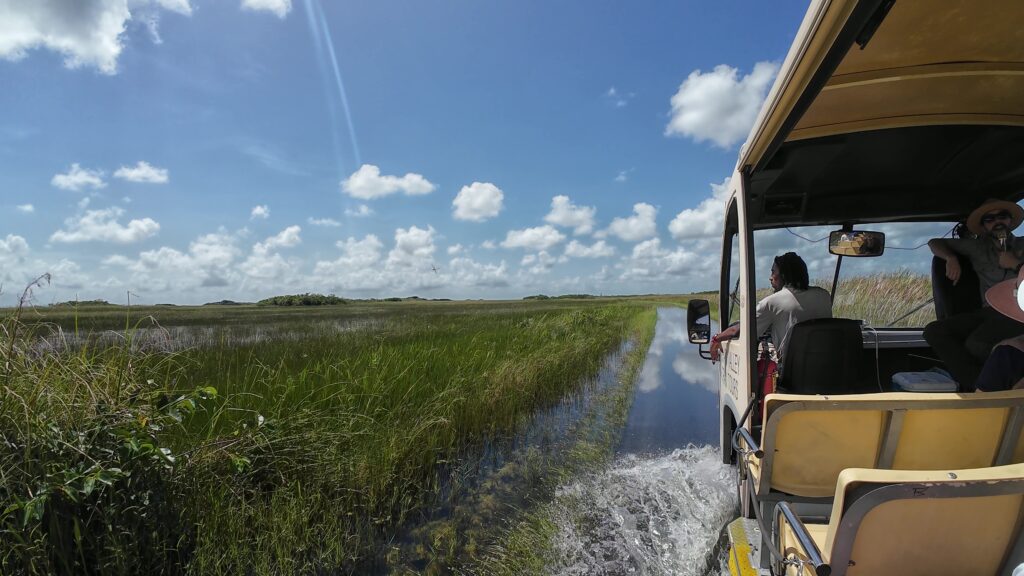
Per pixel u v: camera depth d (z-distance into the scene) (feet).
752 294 10.91
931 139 11.45
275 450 15.03
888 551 5.36
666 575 11.32
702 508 14.38
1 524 9.20
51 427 10.32
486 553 12.76
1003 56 7.86
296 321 70.79
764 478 7.87
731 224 14.67
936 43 7.55
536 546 12.73
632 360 41.93
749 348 10.73
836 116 10.19
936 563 5.38
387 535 13.71
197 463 13.04
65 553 9.72
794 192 14.20
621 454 19.67
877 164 12.67
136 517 10.64
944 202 13.97
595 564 11.89
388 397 20.99
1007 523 5.24
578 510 14.60
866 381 14.83
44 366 11.10
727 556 11.59
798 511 7.91
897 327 14.83
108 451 10.60
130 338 13.48
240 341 35.83
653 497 15.42
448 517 14.69
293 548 12.21
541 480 17.07
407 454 16.97
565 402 28.25
